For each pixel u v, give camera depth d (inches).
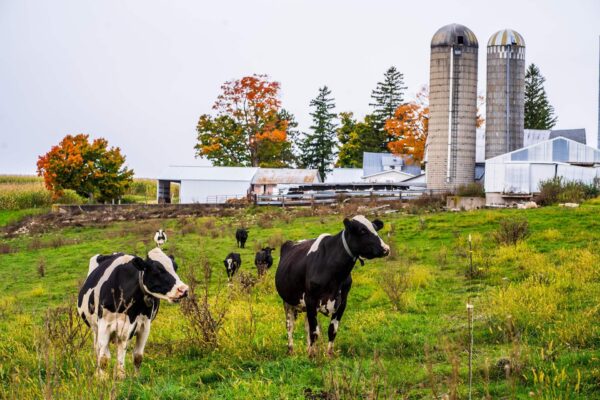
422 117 3046.3
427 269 823.7
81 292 435.5
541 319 500.1
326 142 4178.2
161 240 1208.8
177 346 482.9
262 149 3543.3
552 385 345.1
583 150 1899.6
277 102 3449.8
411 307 626.8
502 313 519.8
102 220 2050.9
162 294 398.9
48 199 2748.5
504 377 382.9
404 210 1678.2
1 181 3543.3
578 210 1202.6
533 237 973.8
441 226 1182.9
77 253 1304.1
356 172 3171.8
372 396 308.3
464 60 2178.9
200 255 1109.7
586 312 496.7
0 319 672.4
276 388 371.9
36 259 1269.7
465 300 645.9
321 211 1808.6
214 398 362.6
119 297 399.5
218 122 3464.6
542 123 3900.1
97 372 373.4
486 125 2327.8
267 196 2132.1
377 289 725.3
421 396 362.6
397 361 433.7
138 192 3558.1
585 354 403.2
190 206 2190.0
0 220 2327.8
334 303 459.8
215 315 560.1
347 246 450.9
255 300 703.1
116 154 2691.9
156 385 381.4
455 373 273.3
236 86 3425.2
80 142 2679.6
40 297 838.5
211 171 2856.8
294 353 463.8
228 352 459.5
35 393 346.6
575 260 759.7
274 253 1149.1
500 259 834.2
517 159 1921.8
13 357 479.2
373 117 3951.8
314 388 375.9
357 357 452.1
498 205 1638.8
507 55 2277.3
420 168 3129.9
